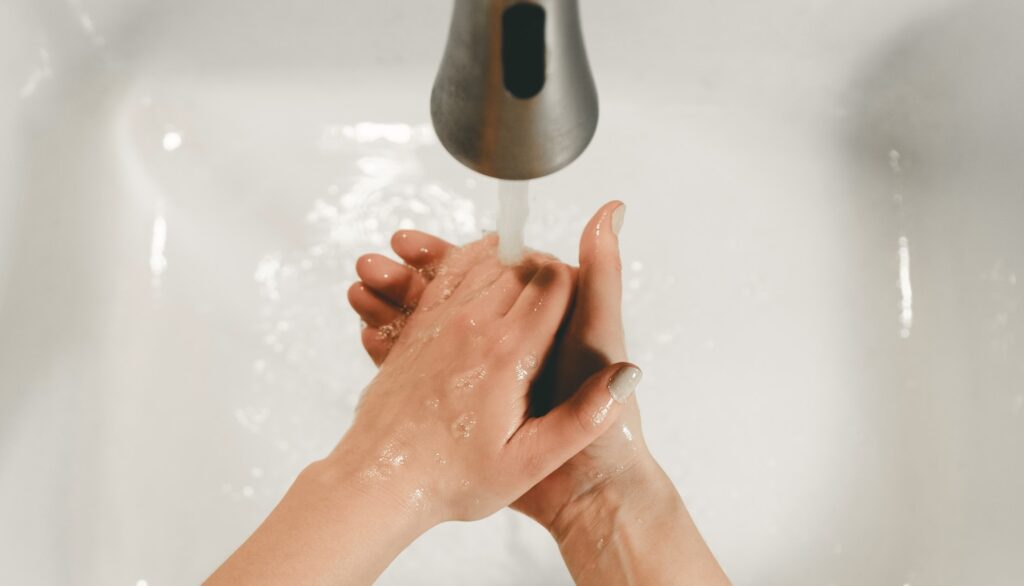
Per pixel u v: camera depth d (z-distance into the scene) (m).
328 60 0.96
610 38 0.94
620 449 0.68
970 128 0.90
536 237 0.93
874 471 0.84
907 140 0.95
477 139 0.42
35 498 0.77
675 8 0.91
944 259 0.91
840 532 0.82
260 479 0.83
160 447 0.83
